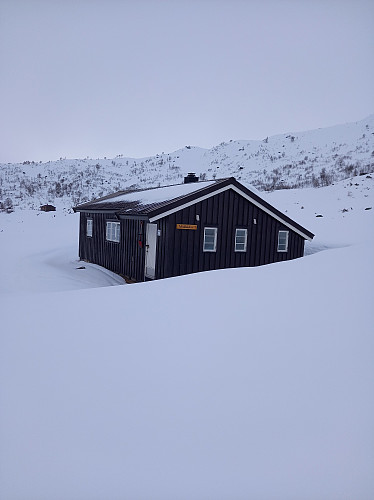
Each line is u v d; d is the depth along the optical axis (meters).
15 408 2.54
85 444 2.15
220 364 3.02
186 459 2.00
